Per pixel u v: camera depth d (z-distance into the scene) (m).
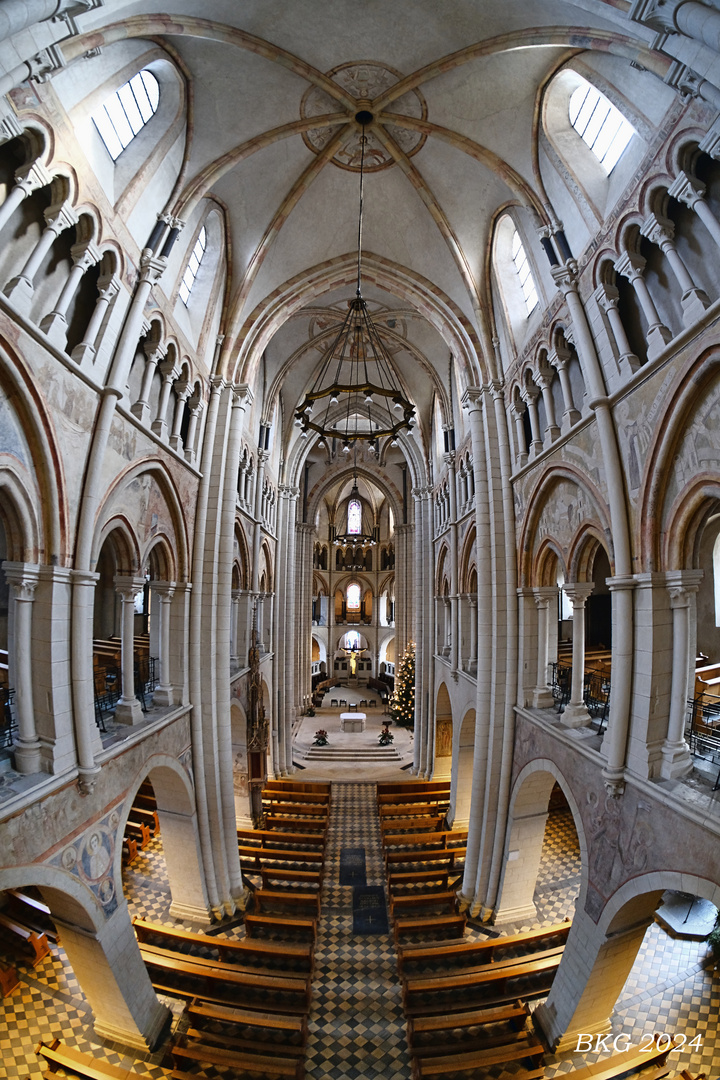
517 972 12.48
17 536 8.80
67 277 9.91
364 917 16.12
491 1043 11.23
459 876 18.48
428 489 32.00
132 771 11.79
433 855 18.75
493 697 16.53
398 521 47.78
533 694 15.51
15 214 8.59
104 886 10.36
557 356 13.27
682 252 9.02
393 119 14.77
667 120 8.59
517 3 10.66
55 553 9.08
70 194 9.04
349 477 49.19
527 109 12.69
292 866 19.19
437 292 19.58
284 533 32.62
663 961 13.60
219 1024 11.76
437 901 16.27
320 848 20.42
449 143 14.48
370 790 27.22
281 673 31.47
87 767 9.44
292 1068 10.31
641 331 10.39
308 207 17.98
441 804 24.67
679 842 8.23
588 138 12.23
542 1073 10.55
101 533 10.66
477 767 16.83
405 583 47.03
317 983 13.25
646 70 9.13
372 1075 10.73
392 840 19.88
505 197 15.43
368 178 17.42
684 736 9.73
